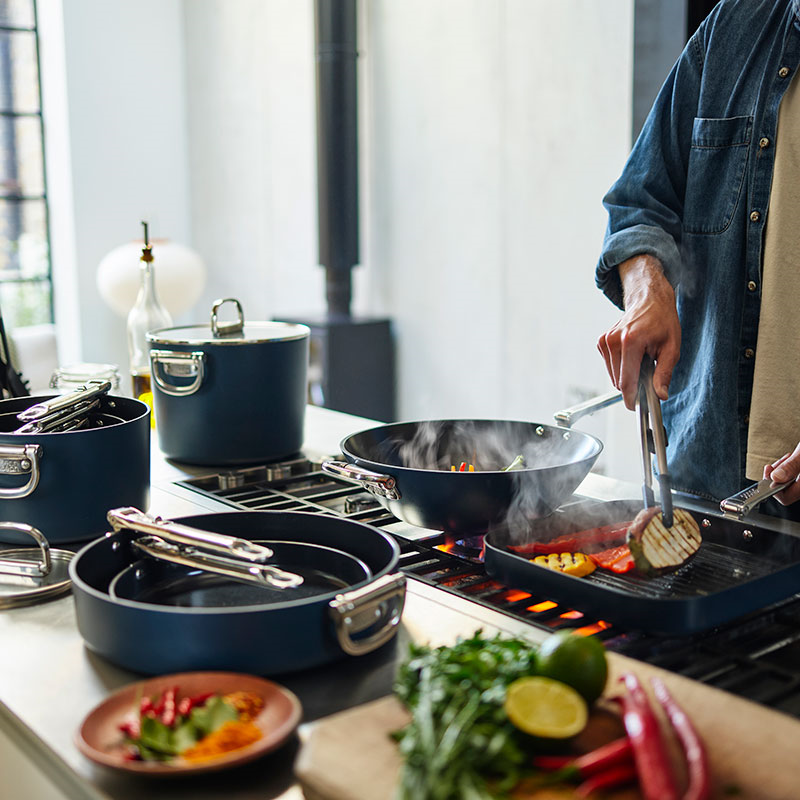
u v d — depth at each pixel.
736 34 1.78
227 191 5.57
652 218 1.82
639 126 3.48
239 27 5.27
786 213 1.73
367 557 1.20
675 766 0.76
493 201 4.27
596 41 3.75
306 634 0.96
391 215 4.79
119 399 1.57
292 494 1.72
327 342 4.57
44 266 5.46
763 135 1.74
